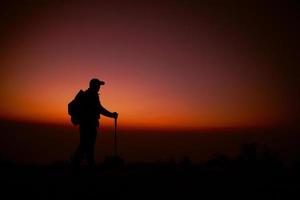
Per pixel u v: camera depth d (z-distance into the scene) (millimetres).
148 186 6293
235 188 6152
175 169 8594
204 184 6480
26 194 5668
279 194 5758
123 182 6613
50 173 7684
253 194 5750
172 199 5477
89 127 7355
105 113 7555
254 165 9000
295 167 8656
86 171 7895
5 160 9422
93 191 5918
